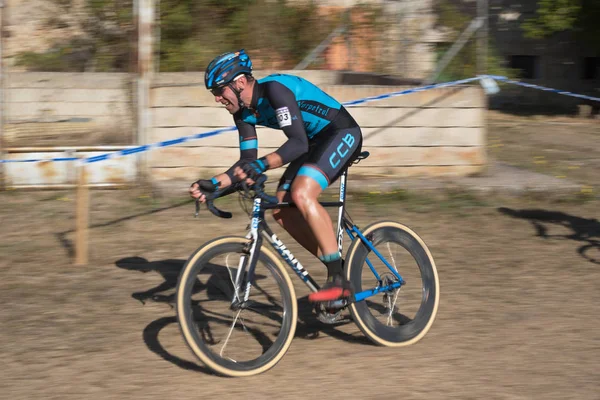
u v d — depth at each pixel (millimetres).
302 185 3654
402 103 7934
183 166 7699
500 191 7535
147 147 5625
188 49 8852
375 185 7516
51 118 8141
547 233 6277
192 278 3486
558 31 15383
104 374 3588
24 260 5449
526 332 4156
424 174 8055
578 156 9977
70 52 9047
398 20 9141
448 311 4496
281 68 9445
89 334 4109
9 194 7398
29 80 8219
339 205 3932
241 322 3787
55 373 3596
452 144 8055
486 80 8078
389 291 4039
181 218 6617
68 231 6191
